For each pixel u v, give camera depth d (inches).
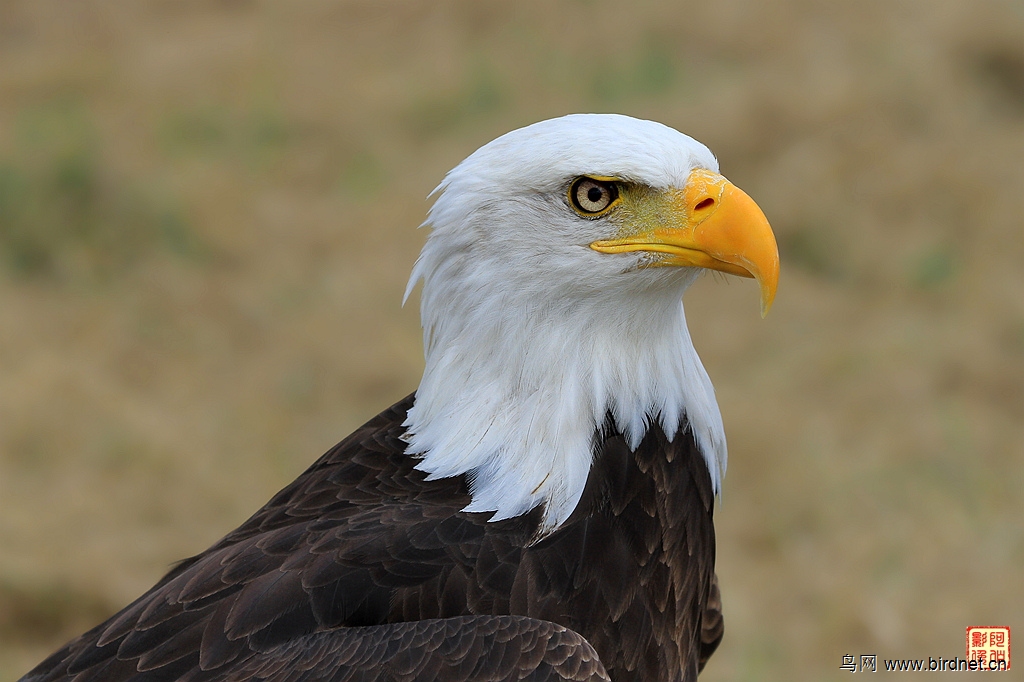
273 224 756.6
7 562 454.3
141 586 462.0
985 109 828.6
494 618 204.4
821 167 740.7
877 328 643.5
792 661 448.8
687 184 223.1
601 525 225.1
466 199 225.6
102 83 940.0
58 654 230.2
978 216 722.2
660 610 231.0
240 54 992.9
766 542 505.4
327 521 223.0
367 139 868.6
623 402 230.4
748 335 641.0
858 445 554.6
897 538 503.2
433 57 977.5
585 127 225.0
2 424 539.5
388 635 202.4
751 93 808.9
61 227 693.9
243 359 620.1
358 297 679.7
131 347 617.9
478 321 227.1
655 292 228.1
